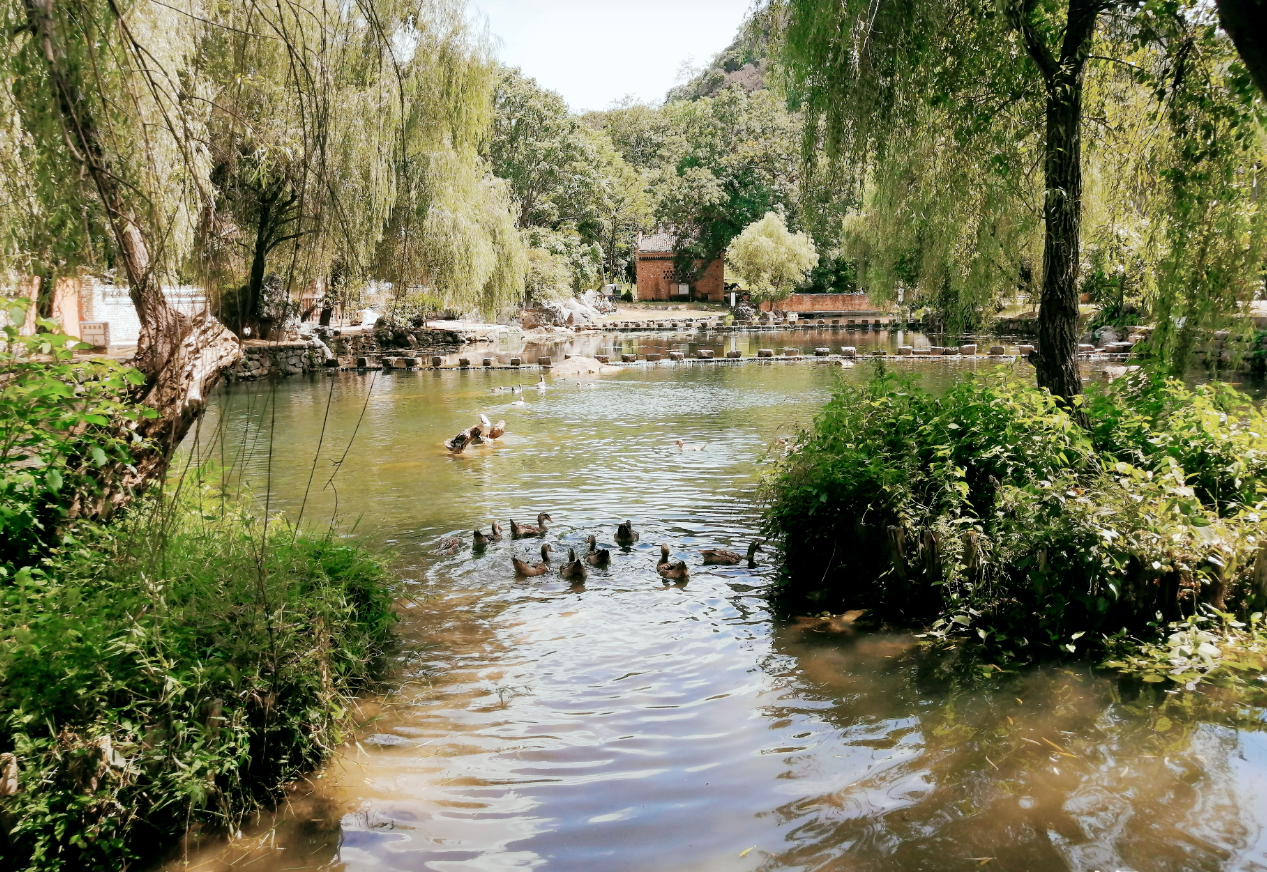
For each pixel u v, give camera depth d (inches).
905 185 371.6
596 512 391.2
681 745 183.9
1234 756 170.1
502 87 2260.1
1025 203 358.6
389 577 274.8
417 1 732.0
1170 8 285.0
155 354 234.1
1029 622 231.9
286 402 821.2
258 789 167.2
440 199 982.4
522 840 151.6
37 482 194.4
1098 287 715.4
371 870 143.8
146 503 211.8
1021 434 273.3
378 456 542.6
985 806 156.4
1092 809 154.2
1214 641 219.1
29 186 217.6
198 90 292.2
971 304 419.2
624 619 259.1
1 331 187.9
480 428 585.3
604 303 2413.9
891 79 326.3
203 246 232.5
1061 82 305.9
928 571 248.5
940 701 198.8
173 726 152.9
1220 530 232.2
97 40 203.9
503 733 191.2
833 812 157.1
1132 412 302.7
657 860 144.9
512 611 267.4
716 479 461.4
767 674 218.1
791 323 2090.3
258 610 181.3
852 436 302.4
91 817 140.3
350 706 202.4
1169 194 333.4
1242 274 314.7
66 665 150.7
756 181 2647.6
